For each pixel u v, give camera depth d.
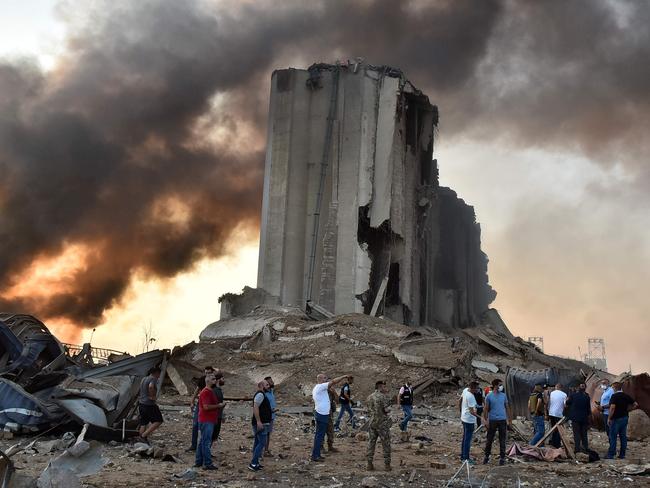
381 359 32.72
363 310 56.22
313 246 58.88
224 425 18.47
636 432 18.12
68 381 14.52
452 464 12.23
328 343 37.22
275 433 17.09
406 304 58.31
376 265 59.00
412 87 62.50
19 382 14.81
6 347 15.52
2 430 13.12
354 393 29.25
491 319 74.44
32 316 16.98
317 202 59.62
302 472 10.73
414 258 61.88
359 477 10.42
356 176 58.62
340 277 57.09
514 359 37.62
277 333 41.78
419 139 65.56
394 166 59.16
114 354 29.19
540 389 15.16
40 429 13.50
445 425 21.28
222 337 45.62
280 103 62.44
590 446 16.34
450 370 30.34
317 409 12.34
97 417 13.55
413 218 62.56
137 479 9.62
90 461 8.24
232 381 32.41
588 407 13.33
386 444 11.31
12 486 7.34
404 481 10.18
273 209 60.16
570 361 45.41
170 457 11.54
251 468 10.80
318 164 60.91
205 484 9.41
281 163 60.94
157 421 12.98
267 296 57.31
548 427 15.02
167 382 30.19
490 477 10.69
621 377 21.25
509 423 17.38
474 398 12.28
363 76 60.91
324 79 62.00
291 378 32.12
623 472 11.34
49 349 16.08
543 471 11.57
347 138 60.16
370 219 58.09
